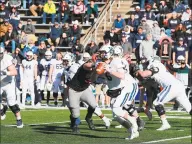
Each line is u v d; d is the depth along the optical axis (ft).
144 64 93.45
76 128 80.69
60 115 109.50
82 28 179.52
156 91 95.50
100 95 138.51
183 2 175.11
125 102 76.84
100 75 79.00
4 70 85.10
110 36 156.97
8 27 169.48
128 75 78.07
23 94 133.69
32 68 134.51
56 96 137.80
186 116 110.83
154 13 171.53
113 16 182.60
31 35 171.83
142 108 97.60
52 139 75.56
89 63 76.02
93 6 181.06
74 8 180.75
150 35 145.07
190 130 87.35
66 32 171.53
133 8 182.50
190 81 131.13
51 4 183.83
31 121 98.07
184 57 141.79
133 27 164.45
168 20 166.91
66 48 168.86
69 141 73.77
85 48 151.43
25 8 191.42
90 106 81.35
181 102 86.12
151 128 89.25
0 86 86.48
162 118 86.99
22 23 187.62
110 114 114.11
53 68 137.59
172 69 135.54
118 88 76.74
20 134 80.28
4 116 100.32
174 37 160.66
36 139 75.46
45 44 163.94
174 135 81.05
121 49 76.43
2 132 82.17
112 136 79.05
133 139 76.02
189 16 165.89
